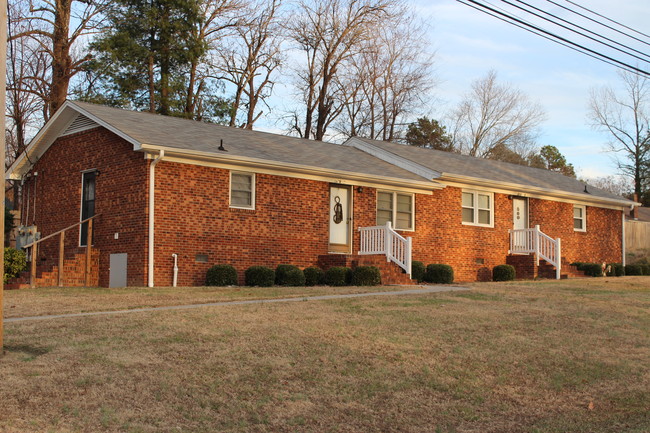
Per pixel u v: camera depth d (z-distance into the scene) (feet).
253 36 140.36
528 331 41.34
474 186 89.15
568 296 57.98
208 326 37.73
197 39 119.03
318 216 73.41
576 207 103.65
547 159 256.11
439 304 49.88
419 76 156.25
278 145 77.56
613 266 101.55
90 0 104.94
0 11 31.12
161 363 30.19
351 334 37.52
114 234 64.69
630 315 48.67
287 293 55.98
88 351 31.55
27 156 77.00
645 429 26.18
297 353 33.09
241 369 30.12
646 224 152.46
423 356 34.19
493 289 63.26
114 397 25.90
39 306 46.09
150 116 73.51
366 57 149.69
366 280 67.67
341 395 28.12
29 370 28.32
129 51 112.06
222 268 63.93
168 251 62.28
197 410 25.43
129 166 63.67
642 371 34.22
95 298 50.78
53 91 101.76
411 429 25.44
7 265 62.18
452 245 86.12
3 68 31.55
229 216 66.39
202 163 64.80
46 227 74.90
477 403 28.63
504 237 92.27
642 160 198.70
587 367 34.37
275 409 26.16
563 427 26.43
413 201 82.58
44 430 22.48
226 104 131.64
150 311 43.14
